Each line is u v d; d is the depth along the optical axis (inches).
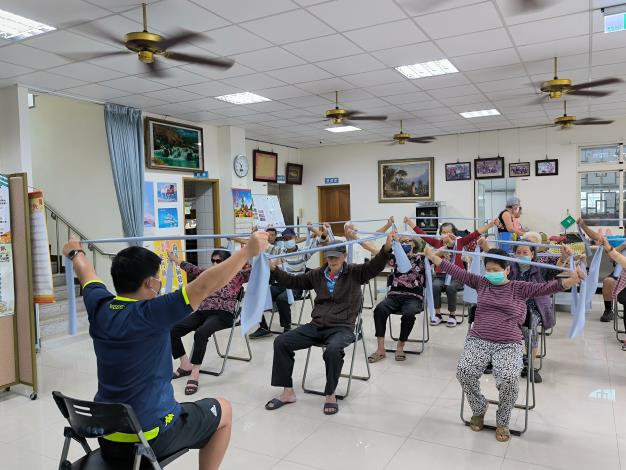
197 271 181.6
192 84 231.3
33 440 126.0
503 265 126.0
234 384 162.7
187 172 325.7
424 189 419.5
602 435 120.6
